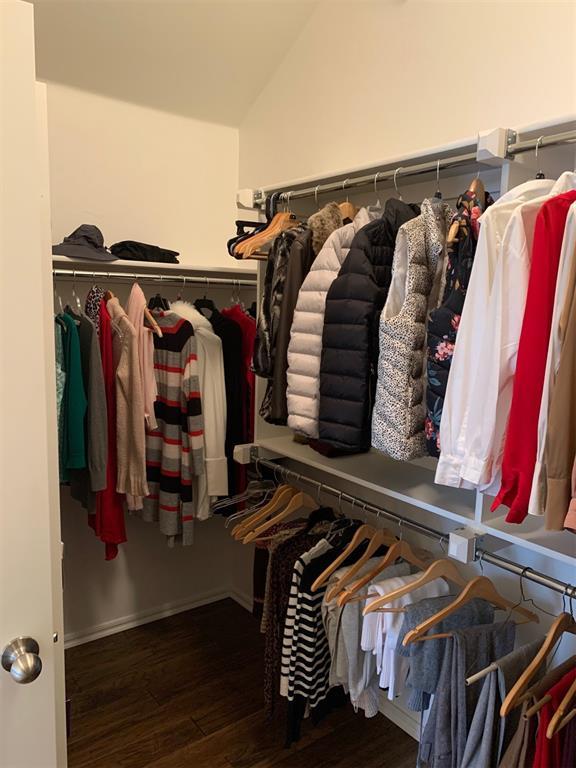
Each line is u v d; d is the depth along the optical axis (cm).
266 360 190
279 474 245
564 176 126
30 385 95
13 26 89
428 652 147
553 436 106
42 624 100
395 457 144
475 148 148
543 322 111
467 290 127
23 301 93
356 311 151
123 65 231
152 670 240
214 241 284
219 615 285
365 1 210
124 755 195
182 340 225
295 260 178
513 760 123
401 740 205
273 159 262
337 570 178
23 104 91
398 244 144
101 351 213
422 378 147
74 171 240
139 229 260
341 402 156
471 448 123
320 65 232
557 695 122
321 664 182
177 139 265
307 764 193
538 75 163
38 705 100
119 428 213
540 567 166
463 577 188
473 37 178
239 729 207
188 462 230
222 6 215
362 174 180
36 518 98
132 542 269
